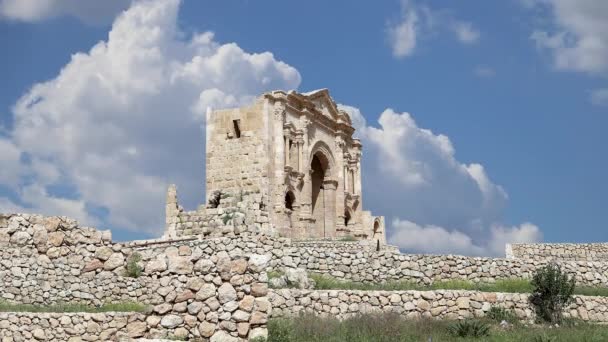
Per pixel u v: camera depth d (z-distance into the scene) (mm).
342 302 31672
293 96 68750
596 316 33281
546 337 26812
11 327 26250
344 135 78625
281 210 65375
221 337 21641
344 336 26812
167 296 22250
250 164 65875
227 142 67062
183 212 53938
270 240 40000
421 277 37250
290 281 34219
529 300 33062
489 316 32000
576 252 46219
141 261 32031
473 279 37438
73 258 32656
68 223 33438
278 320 27891
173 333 21969
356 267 37594
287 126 67625
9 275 32688
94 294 31781
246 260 22031
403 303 32125
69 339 25828
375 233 81062
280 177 66188
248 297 21766
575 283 36500
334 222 75938
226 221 52719
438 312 32156
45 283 32406
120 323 25594
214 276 22109
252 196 60594
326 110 76000
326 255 37969
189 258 22484
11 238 33219
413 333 28047
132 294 31359
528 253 46781
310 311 31078
